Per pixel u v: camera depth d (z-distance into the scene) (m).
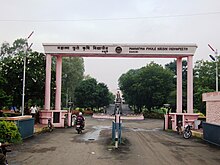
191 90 25.39
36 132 19.34
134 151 12.72
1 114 19.12
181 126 23.88
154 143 15.87
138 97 53.00
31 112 26.06
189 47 25.27
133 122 38.59
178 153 12.40
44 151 12.18
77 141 15.96
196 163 10.19
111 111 68.44
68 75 58.66
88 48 25.55
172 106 47.09
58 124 25.81
